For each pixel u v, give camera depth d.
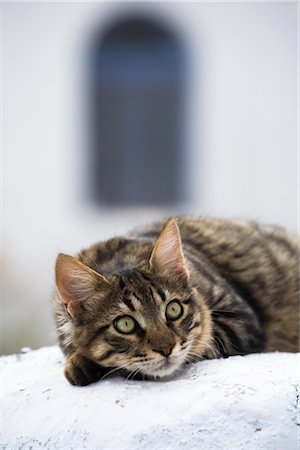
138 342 3.07
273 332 4.21
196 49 9.04
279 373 2.78
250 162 9.28
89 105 9.02
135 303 3.10
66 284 3.13
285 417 2.53
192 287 3.33
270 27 9.03
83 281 3.15
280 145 9.26
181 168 9.38
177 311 3.18
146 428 2.57
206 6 8.88
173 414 2.60
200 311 3.31
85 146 9.05
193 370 3.08
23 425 2.83
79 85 8.91
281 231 4.80
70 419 2.74
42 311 6.64
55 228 8.89
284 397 2.58
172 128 9.30
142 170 9.34
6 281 6.96
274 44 9.07
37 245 8.59
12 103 8.82
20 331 6.37
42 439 2.73
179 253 3.25
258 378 2.74
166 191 9.41
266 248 4.42
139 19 8.88
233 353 3.55
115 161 9.27
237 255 4.24
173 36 9.02
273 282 4.25
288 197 9.35
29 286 7.09
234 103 9.17
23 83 8.80
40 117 8.88
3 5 8.66
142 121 9.23
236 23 8.99
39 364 3.39
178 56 9.10
